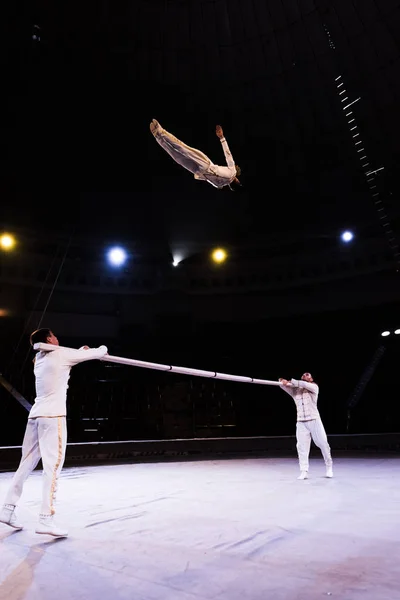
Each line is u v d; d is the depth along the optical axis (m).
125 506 5.28
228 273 24.27
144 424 20.61
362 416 21.56
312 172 21.62
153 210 23.66
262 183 22.78
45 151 20.66
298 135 20.41
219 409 21.88
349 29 16.70
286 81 18.67
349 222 22.33
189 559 3.20
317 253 23.30
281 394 22.77
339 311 22.81
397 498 5.57
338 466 9.44
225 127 20.83
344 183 21.45
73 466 10.69
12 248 20.97
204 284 24.19
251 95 19.42
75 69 18.22
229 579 2.80
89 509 5.11
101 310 22.69
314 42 17.30
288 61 18.03
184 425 21.11
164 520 4.47
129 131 20.88
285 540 3.66
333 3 16.27
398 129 18.44
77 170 21.72
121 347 22.38
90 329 22.02
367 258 22.14
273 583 2.72
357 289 22.38
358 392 21.61
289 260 23.75
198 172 4.92
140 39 17.48
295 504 5.23
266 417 22.38
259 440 13.89
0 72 17.67
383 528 4.05
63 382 4.17
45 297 21.42
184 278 23.83
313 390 7.74
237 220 24.16
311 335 23.19
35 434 4.16
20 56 17.34
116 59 18.08
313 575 2.86
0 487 7.30
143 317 23.20
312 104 19.17
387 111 18.19
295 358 23.22
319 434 7.65
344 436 14.05
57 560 3.20
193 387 22.11
